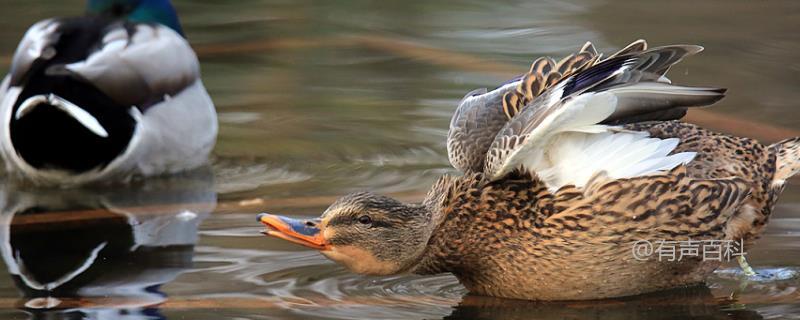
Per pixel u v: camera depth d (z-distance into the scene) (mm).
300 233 9312
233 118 15508
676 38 18062
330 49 18438
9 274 10180
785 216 11180
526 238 9234
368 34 19062
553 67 10117
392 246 9336
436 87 16375
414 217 9406
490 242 9359
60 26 14250
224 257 10539
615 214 9031
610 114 8773
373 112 15453
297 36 19125
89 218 11945
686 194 9078
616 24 19016
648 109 8875
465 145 9992
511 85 10469
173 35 14656
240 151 14398
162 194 12938
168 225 11625
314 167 13680
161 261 10453
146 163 13617
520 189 9234
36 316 9109
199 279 9945
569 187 9078
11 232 11461
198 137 14094
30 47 13930
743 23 18953
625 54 8820
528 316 9211
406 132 14742
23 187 13328
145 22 15828
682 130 9531
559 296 9422
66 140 13094
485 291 9641
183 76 14242
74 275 10125
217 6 21156
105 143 13227
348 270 10203
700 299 9484
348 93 16281
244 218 11812
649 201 9039
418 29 19250
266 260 10445
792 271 10000
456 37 18688
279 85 16719
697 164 9312
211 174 13664
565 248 9133
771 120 14453
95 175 13320
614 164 9016
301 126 15141
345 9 20641
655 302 9438
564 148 9016
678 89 8594
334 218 9312
